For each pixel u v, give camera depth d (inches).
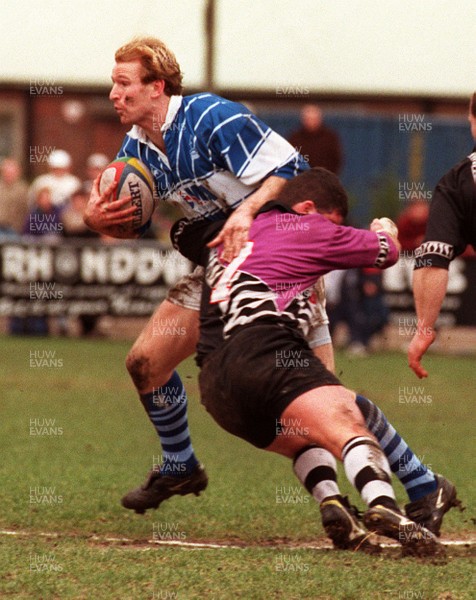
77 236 2210.9
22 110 3427.7
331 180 700.0
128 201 749.3
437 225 727.1
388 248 681.0
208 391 663.8
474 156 732.0
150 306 2228.1
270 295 661.3
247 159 713.0
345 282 2070.6
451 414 1424.7
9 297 2201.0
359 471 635.5
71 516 825.5
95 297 2213.3
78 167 3496.6
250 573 637.9
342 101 3157.0
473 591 604.7
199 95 737.0
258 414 650.8
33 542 729.0
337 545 701.9
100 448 1134.4
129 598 592.7
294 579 625.6
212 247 681.0
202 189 737.6
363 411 723.4
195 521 818.8
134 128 762.2
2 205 2359.7
